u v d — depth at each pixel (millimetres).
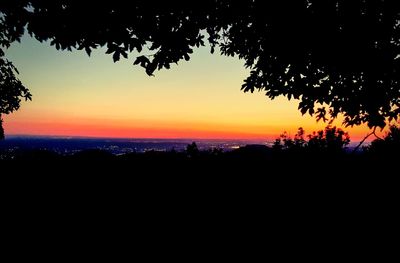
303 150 12305
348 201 7754
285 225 6891
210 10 5039
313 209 7555
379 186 8258
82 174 12062
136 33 4965
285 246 5875
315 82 6355
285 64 5953
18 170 12312
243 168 12078
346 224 6641
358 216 6938
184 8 4797
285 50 5395
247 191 9539
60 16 4578
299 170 10516
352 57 5203
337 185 8695
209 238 6391
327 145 12000
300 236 6262
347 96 6512
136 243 6129
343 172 9422
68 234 6582
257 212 7859
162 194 9766
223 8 5238
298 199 8305
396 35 5172
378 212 7039
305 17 4977
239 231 6715
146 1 4637
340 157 10773
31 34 4742
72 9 4539
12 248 5797
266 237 6336
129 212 8156
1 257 5406
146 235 6516
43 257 5441
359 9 4914
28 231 6707
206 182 10930
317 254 5516
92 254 5574
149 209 8312
